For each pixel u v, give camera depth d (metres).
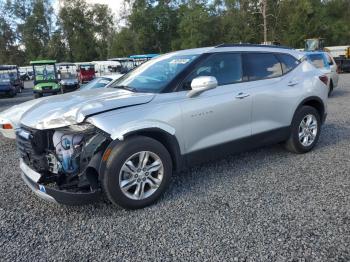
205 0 61.62
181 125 4.12
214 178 4.73
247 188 4.34
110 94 4.35
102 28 76.62
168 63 4.75
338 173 4.73
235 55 4.85
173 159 4.18
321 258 2.88
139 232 3.42
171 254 3.04
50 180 3.87
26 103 7.46
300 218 3.53
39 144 3.88
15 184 4.92
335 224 3.39
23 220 3.77
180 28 61.91
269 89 5.00
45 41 79.25
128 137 3.78
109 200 4.05
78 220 3.72
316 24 56.78
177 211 3.81
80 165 3.74
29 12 80.25
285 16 57.72
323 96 5.78
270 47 5.37
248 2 60.09
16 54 81.94
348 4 62.28
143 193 3.90
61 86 23.16
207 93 4.39
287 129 5.34
